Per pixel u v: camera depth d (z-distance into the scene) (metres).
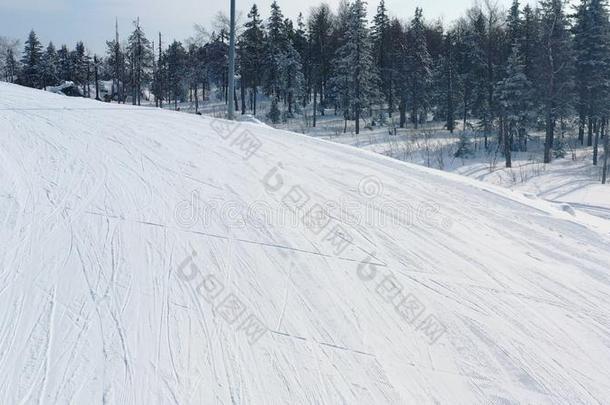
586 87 42.56
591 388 4.62
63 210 7.42
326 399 4.22
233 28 18.53
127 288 5.62
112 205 7.81
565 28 42.12
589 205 22.47
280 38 55.62
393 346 5.05
